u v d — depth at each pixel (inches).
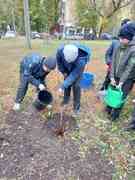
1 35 1818.4
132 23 174.7
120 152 164.9
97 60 445.1
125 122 200.1
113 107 193.2
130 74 181.8
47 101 205.5
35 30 1535.4
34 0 1317.7
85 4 1349.7
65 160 154.1
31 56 197.6
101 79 308.2
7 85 279.1
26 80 197.2
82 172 145.6
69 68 184.2
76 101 205.2
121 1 1077.1
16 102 207.0
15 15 1686.8
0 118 196.5
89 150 164.4
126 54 177.6
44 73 195.3
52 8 1259.8
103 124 195.9
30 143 167.6
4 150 161.0
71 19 1557.6
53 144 167.8
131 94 247.4
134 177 144.4
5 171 144.9
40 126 186.5
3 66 386.6
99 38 1477.6
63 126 185.8
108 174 145.5
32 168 147.0
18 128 183.8
